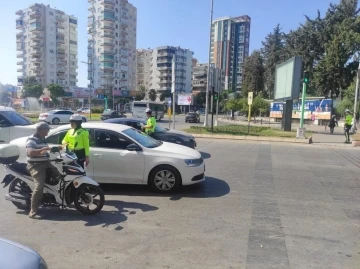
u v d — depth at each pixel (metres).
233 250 3.82
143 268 3.36
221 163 10.05
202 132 20.38
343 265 3.49
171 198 6.02
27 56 110.44
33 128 10.47
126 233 4.30
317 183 7.47
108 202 5.73
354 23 42.19
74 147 5.65
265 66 63.66
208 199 5.97
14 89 91.81
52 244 3.94
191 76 131.38
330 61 42.06
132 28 117.00
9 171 5.15
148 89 124.94
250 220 4.86
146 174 6.38
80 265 3.41
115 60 108.19
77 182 4.96
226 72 101.62
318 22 47.81
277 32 61.94
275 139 17.91
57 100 83.56
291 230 4.48
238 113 65.06
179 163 6.33
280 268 3.40
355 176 8.44
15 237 4.14
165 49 121.50
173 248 3.85
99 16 104.94
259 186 7.05
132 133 6.83
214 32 102.25
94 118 41.81
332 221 4.88
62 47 113.12
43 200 5.04
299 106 37.62
